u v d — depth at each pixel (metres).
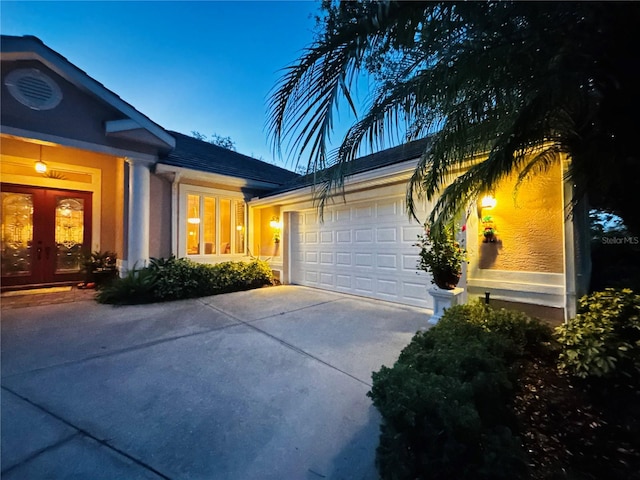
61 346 3.81
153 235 7.62
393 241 6.32
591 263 3.80
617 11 1.82
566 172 3.43
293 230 9.02
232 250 9.33
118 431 2.21
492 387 2.14
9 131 5.37
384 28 1.87
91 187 8.50
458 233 4.80
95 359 3.43
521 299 4.33
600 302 3.17
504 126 2.88
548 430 2.20
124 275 7.31
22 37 5.31
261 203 9.10
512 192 4.41
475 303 4.27
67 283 8.09
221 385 2.89
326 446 2.10
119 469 1.86
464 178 3.31
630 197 2.64
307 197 7.77
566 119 2.54
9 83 5.39
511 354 3.10
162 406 2.54
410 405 1.71
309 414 2.46
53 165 7.88
